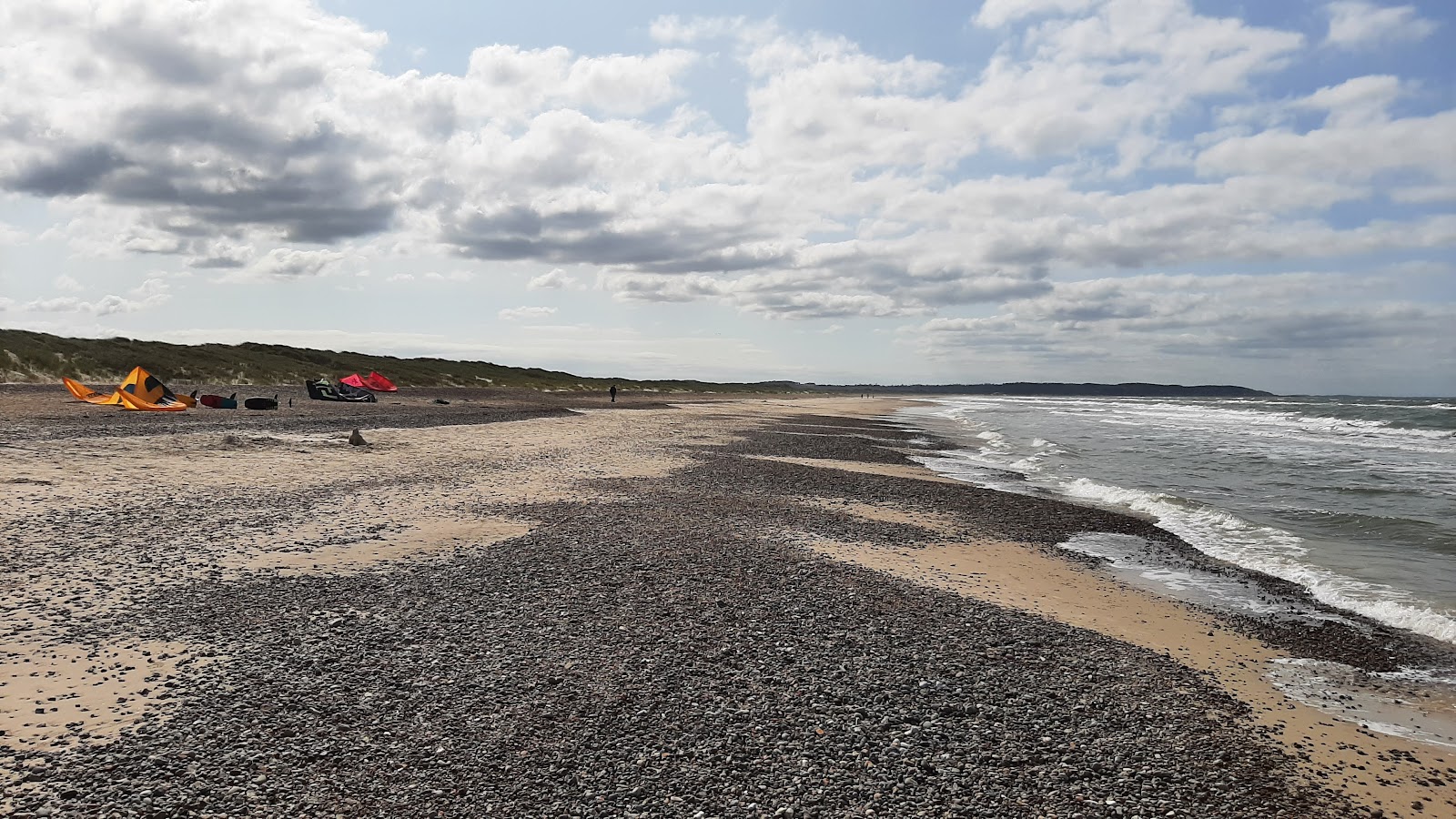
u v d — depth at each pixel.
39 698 7.64
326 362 86.69
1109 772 7.33
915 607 12.07
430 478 22.14
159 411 36.59
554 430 40.69
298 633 9.70
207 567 12.28
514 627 10.28
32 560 12.04
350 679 8.45
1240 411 90.75
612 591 12.05
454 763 6.84
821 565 14.26
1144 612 12.80
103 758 6.61
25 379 50.50
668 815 6.23
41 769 6.39
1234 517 20.89
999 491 25.56
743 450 35.38
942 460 35.94
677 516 18.14
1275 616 12.80
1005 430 58.66
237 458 23.45
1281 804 6.97
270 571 12.24
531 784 6.57
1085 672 9.78
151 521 14.94
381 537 14.88
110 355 59.44
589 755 7.07
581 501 19.52
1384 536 18.89
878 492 23.95
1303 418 70.19
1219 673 10.15
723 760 7.11
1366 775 7.62
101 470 19.64
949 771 7.13
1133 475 29.94
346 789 6.37
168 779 6.36
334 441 28.77
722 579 12.95
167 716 7.43
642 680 8.76
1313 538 18.72
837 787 6.75
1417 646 11.52
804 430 53.50
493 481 22.08
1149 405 126.75
